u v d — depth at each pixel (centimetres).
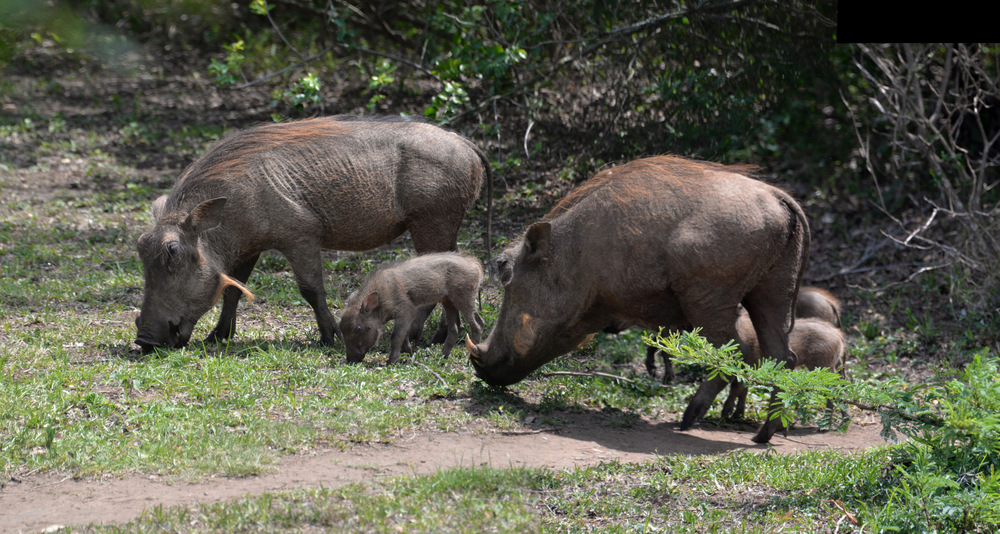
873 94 2339
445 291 1294
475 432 1035
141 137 2730
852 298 1934
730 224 1051
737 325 1214
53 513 770
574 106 2300
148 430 955
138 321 1192
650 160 1147
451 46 2131
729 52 1969
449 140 1358
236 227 1228
